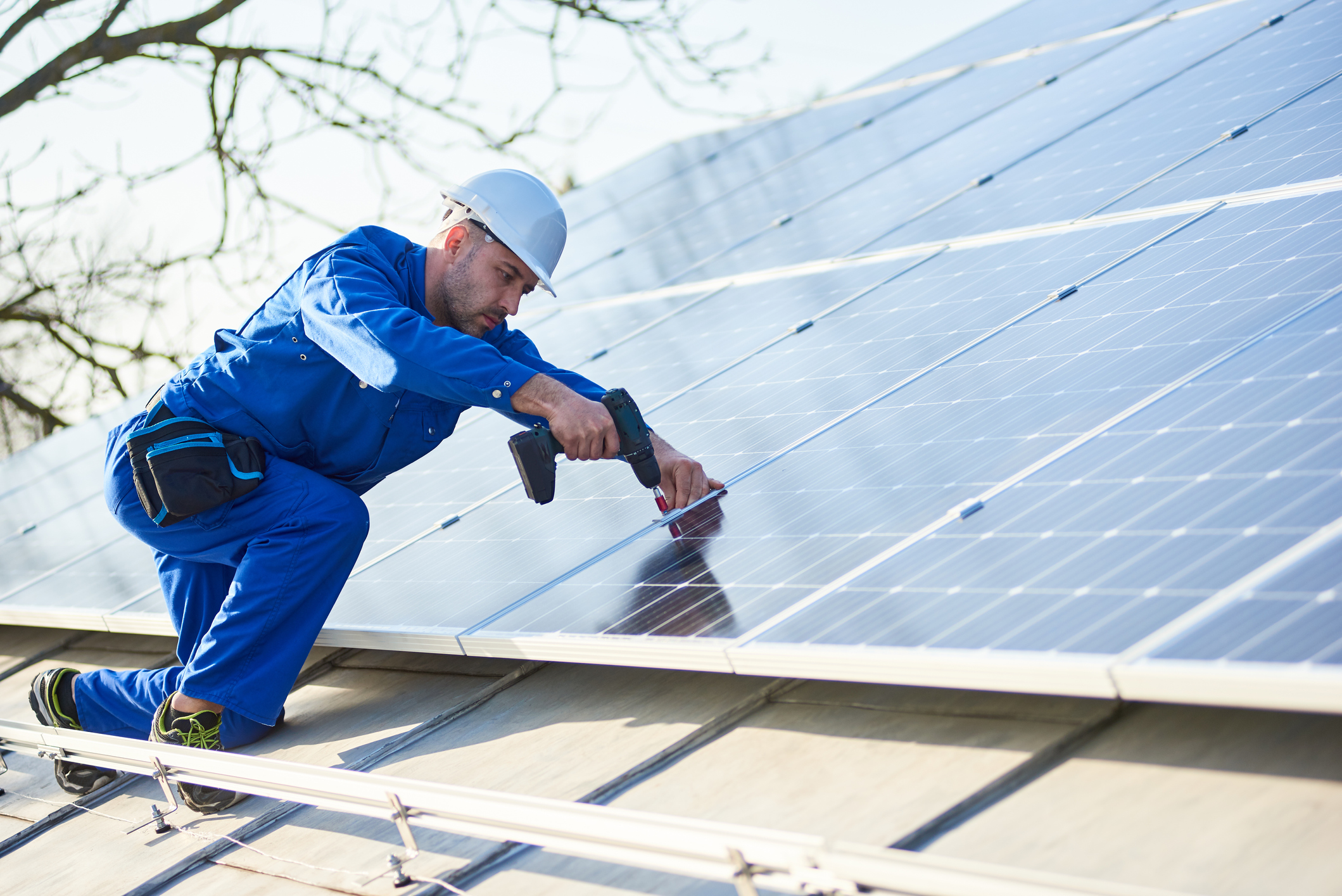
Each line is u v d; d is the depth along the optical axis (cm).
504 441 462
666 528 312
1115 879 173
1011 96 694
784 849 165
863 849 161
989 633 198
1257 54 535
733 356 438
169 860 288
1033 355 313
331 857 263
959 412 300
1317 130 392
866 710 247
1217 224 350
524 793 259
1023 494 242
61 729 324
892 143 711
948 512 249
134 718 348
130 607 413
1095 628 187
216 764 270
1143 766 197
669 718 273
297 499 326
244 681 317
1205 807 181
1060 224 419
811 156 789
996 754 214
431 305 339
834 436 321
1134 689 173
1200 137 449
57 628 454
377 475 355
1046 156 525
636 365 484
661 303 580
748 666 228
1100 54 706
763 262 567
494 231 328
